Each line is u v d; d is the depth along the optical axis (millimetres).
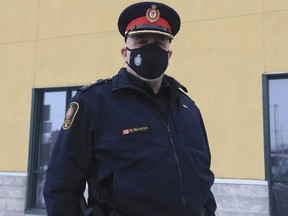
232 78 4879
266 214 4496
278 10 4785
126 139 1599
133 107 1672
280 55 4711
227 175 4723
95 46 5738
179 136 1740
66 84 5816
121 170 1567
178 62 5176
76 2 5938
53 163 1661
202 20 5137
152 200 1539
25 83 6031
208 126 4898
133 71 1789
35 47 6070
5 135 5980
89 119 1651
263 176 4566
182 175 1622
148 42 1792
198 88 5027
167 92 1851
